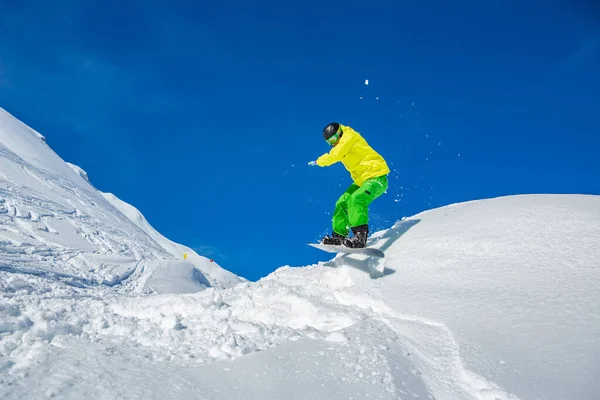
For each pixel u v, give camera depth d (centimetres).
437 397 234
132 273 1327
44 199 1905
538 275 344
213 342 303
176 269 1487
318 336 305
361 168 486
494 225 441
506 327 282
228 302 453
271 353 276
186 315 420
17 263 1009
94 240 1550
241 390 229
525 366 238
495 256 395
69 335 305
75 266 1200
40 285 767
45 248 1248
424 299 349
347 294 392
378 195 487
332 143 502
